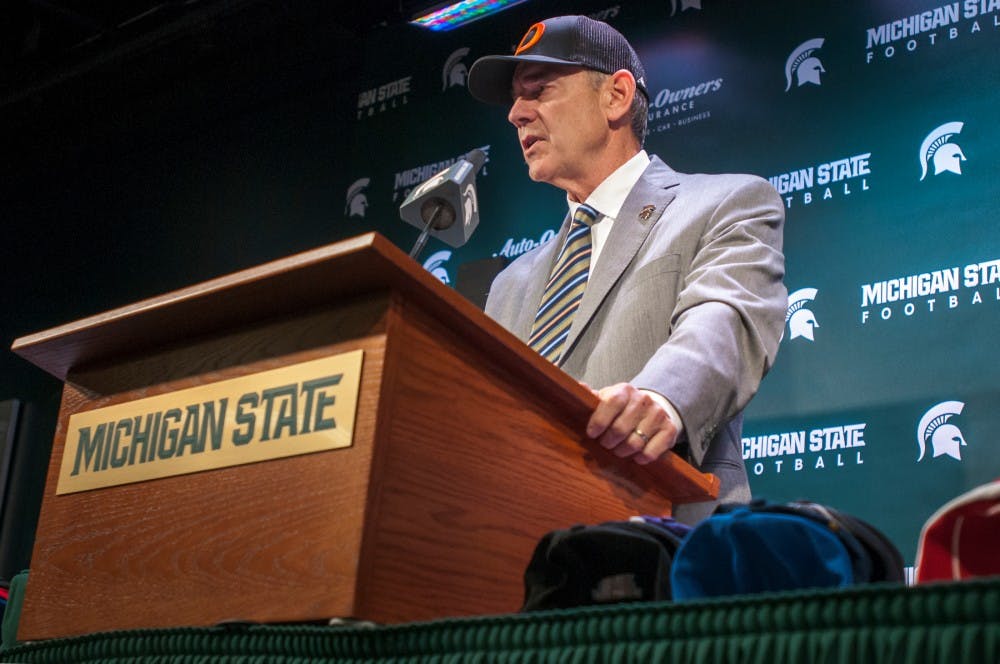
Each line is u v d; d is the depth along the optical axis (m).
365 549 1.14
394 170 4.89
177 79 6.00
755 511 1.12
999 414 3.20
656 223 2.07
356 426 1.19
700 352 1.66
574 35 2.34
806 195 3.75
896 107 3.68
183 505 1.33
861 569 1.09
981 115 3.52
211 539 1.28
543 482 1.37
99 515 1.43
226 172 5.88
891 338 3.43
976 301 3.34
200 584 1.27
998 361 3.25
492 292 2.34
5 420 2.95
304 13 5.42
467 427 1.28
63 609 1.41
